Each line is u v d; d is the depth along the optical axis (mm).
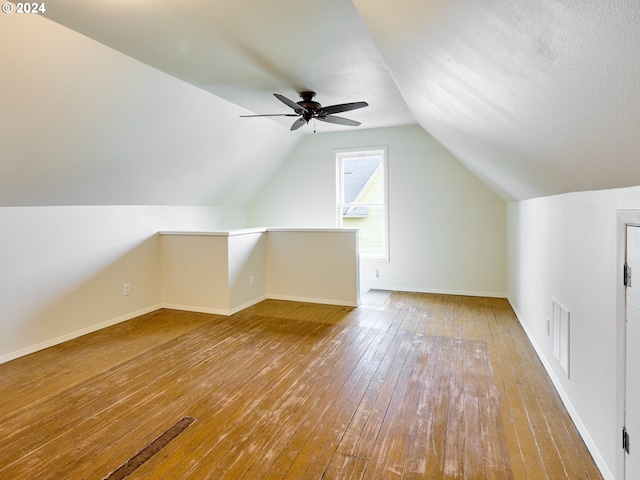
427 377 2727
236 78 3346
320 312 4473
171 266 4695
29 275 3301
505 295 5121
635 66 762
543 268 2920
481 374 2764
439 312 4434
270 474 1748
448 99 2254
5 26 2105
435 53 1647
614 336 1623
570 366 2221
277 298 5113
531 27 902
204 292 4531
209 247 4473
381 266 5711
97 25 2332
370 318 4219
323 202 6027
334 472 1756
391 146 5551
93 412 2297
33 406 2371
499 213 5094
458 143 3549
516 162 2344
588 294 1939
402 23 1586
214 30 2428
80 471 1771
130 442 1997
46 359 3129
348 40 2594
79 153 3211
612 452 1630
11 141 2668
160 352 3262
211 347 3373
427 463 1809
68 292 3627
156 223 4699
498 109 1670
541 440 1976
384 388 2570
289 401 2414
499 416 2205
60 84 2602
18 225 3223
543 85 1131
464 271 5293
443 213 5348
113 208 4113
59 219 3551
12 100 2449
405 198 5527
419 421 2166
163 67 3059
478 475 1722
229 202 6051
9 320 3150
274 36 2527
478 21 1079
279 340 3537
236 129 4629
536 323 3201
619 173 1369
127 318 4262
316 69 3156
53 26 2287
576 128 1248
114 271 4121
